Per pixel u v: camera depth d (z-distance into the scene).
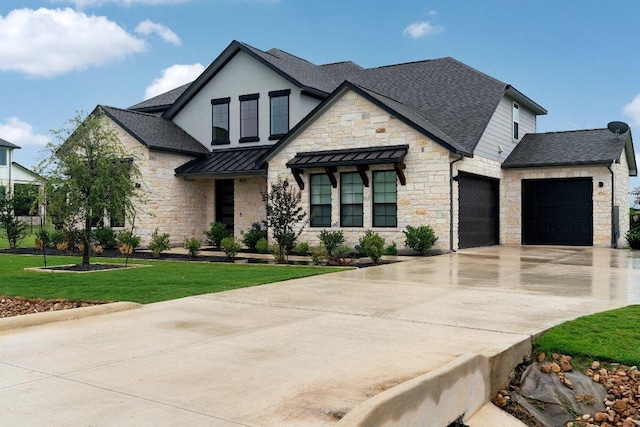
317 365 5.66
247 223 23.36
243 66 24.08
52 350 6.27
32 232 30.78
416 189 18.39
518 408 5.80
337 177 19.81
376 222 19.27
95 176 14.41
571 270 13.53
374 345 6.45
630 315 7.88
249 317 8.13
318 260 16.06
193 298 9.79
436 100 22.55
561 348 6.50
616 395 5.79
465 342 6.52
